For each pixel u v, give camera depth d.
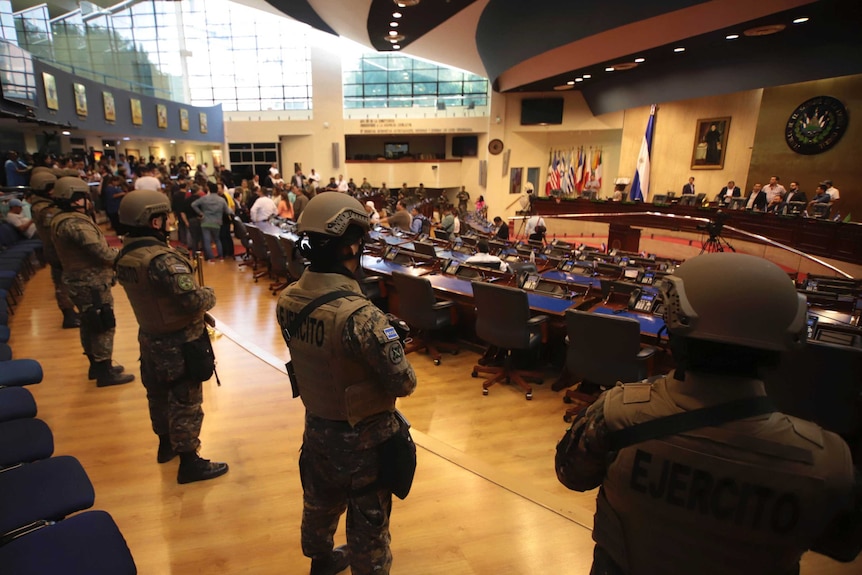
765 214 9.98
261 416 3.24
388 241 6.92
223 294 6.39
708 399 0.87
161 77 17.23
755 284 0.83
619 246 12.70
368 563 1.53
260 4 11.76
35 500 1.67
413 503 2.36
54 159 9.38
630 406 0.95
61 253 3.39
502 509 2.32
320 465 1.54
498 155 18.86
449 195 20.83
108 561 1.43
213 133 19.33
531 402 3.88
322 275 1.47
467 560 2.01
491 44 11.34
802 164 11.45
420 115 19.55
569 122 17.69
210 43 19.25
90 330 3.33
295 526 2.22
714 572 0.88
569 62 10.83
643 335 3.46
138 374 3.80
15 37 9.54
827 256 8.67
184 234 8.76
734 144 13.28
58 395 3.45
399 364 1.39
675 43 9.61
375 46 13.06
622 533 0.98
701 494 0.84
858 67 8.57
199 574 1.94
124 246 2.23
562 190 18.20
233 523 2.23
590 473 1.04
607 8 8.09
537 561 2.01
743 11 7.54
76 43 12.17
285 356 4.39
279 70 19.64
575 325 3.38
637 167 15.44
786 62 9.57
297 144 20.19
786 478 0.80
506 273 5.09
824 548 0.83
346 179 20.38
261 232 6.62
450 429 3.43
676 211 12.08
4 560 1.40
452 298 4.80
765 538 0.82
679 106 14.45
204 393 3.56
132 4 15.16
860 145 10.38
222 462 2.64
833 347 2.56
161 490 2.45
